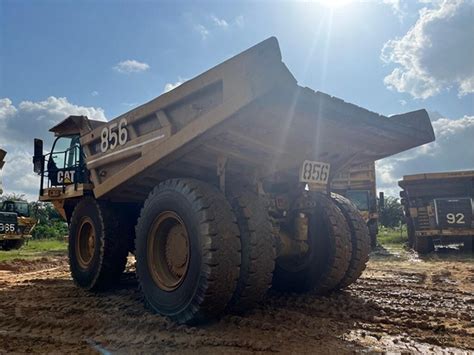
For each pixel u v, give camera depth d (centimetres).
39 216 3175
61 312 435
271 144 420
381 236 2078
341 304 459
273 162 452
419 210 1234
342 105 386
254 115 358
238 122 360
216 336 343
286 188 519
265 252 385
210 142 393
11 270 898
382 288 571
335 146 469
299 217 495
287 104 343
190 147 396
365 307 444
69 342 340
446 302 477
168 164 434
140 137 458
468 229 1185
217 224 362
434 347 318
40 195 678
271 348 313
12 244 1822
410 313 420
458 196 1216
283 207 496
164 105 425
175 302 381
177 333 352
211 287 351
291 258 526
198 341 331
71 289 577
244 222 388
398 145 484
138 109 463
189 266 370
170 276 412
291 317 395
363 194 1516
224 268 357
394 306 451
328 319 397
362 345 322
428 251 1229
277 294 512
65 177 635
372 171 1538
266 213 405
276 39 322
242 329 359
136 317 403
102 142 529
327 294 512
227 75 352
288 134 415
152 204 422
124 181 479
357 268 516
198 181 395
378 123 420
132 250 575
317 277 502
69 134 638
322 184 492
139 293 530
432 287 582
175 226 412
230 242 365
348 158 514
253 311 414
